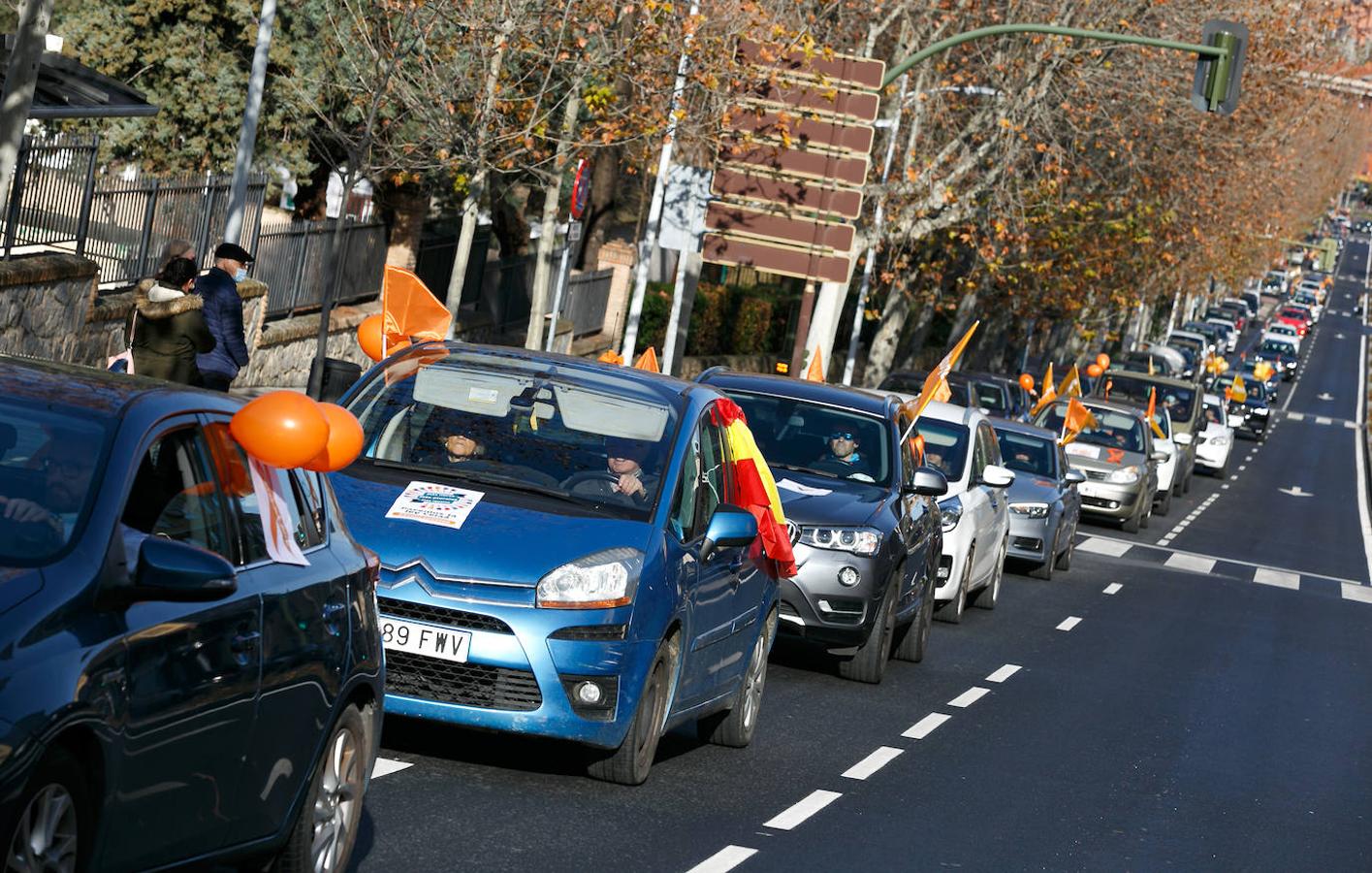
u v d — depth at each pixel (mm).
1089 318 59406
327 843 6594
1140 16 40406
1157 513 42000
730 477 10805
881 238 39844
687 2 26734
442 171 28812
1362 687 18875
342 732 6621
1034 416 36062
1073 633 20219
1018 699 15047
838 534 13750
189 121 32094
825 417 14969
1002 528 21156
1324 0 47219
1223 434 55406
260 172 24344
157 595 5168
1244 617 24422
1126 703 15633
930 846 9391
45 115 18750
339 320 28188
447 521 8883
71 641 4891
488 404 9859
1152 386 46438
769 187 30000
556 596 8664
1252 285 175500
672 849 8430
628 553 8992
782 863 8492
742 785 10188
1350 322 173500
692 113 28531
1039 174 41938
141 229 21109
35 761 4582
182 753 5363
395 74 24578
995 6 39406
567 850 8102
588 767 9383
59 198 18828
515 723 8633
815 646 16328
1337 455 73688
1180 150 46500
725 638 10359
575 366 10266
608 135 25188
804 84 28547
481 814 8492
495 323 36500
